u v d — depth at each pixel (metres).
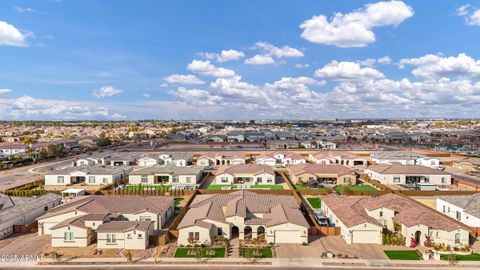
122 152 148.75
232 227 50.09
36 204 59.81
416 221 47.03
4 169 118.50
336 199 62.25
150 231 47.78
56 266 40.16
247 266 39.88
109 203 56.09
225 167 102.12
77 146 186.12
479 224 52.34
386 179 91.38
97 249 45.06
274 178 91.31
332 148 173.12
